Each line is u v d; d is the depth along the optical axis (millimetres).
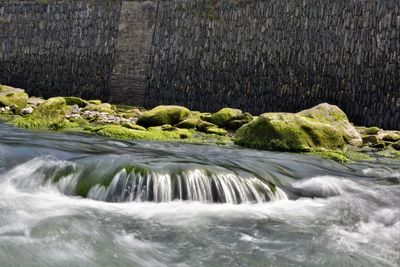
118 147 8305
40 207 4773
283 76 15797
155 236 4273
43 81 19953
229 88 16594
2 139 7820
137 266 3596
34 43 20203
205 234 4430
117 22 18953
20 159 6418
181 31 17672
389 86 14266
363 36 14797
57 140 8406
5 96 15773
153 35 18172
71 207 4891
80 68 19406
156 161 6320
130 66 18547
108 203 5160
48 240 3877
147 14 18406
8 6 20719
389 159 10008
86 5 19484
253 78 16250
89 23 19406
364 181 7309
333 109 12562
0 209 4559
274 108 15836
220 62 16844
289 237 4508
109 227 4367
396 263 4035
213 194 5574
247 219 5008
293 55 15719
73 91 19438
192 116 13906
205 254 3949
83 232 4141
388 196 6480
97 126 11406
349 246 4367
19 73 20375
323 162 8516
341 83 14930
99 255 3715
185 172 5695
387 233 4922
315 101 15250
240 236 4449
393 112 14133
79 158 6445
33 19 20297
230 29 16812
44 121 11062
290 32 15852
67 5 19797
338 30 15164
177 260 3781
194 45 17375
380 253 4258
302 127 10039
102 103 18312
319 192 6430
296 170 7418
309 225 4961
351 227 5023
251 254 4016
